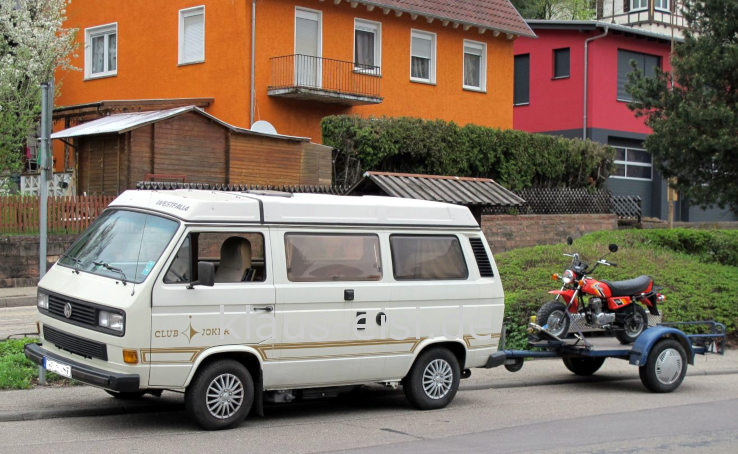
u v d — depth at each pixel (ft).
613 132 122.21
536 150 90.68
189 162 73.87
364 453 25.63
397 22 98.07
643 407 34.53
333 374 30.30
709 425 30.94
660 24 139.23
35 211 67.82
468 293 33.42
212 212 28.27
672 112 65.67
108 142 73.36
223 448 25.68
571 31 121.39
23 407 29.58
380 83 96.32
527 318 46.75
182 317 27.09
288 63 87.66
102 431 27.53
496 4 109.91
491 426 30.14
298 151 79.00
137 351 26.35
